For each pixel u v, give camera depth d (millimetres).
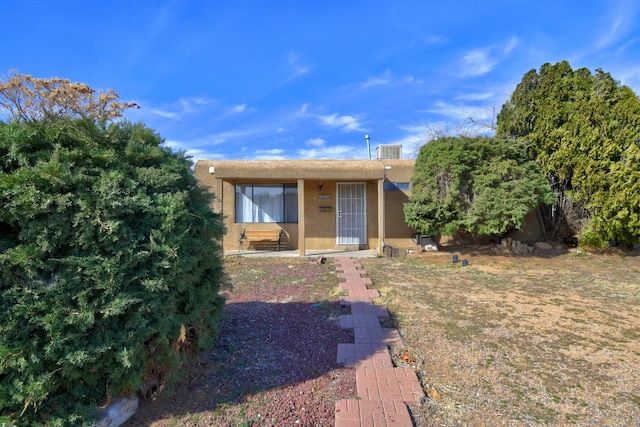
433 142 10875
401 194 12969
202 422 2691
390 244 12906
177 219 2797
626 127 10000
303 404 2941
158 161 3107
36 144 2463
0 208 2184
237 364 3646
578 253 10617
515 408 2877
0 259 2145
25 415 2291
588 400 2994
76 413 2389
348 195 13180
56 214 2330
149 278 2619
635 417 2750
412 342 4238
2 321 2109
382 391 3105
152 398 2967
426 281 7598
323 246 13078
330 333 4555
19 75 15602
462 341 4254
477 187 10070
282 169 11492
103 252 2490
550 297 6266
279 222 13086
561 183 11516
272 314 5293
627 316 5203
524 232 12633
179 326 2988
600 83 10727
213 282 3520
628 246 11055
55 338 2236
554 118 11094
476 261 9961
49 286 2268
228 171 11438
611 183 10031
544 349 4027
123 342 2490
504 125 12531
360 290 6723
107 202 2463
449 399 3016
